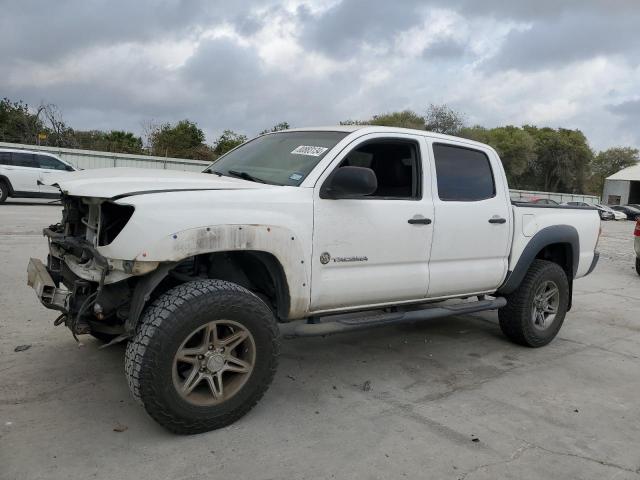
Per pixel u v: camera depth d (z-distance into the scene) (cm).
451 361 525
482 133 5603
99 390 407
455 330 632
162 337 323
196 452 331
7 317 563
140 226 324
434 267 473
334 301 414
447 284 484
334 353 528
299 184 396
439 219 467
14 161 1809
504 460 343
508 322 567
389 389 447
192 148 4288
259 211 366
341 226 405
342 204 407
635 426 402
